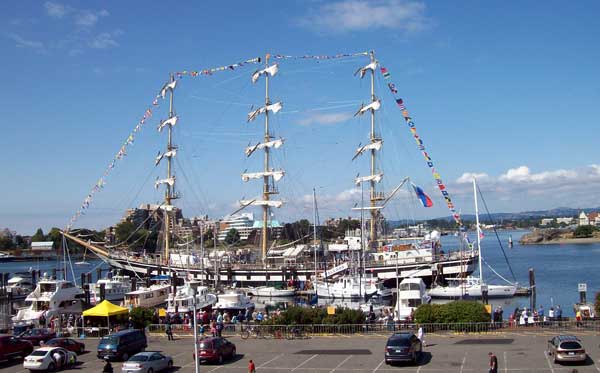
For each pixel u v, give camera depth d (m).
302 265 127.94
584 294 81.38
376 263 121.88
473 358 43.56
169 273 128.75
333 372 41.44
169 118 146.38
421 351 46.00
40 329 59.72
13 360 49.62
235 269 129.00
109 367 40.53
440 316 57.72
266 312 87.81
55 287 92.00
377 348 49.59
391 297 103.44
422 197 111.62
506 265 194.88
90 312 64.31
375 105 142.12
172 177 146.00
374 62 143.38
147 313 67.19
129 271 145.38
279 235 188.38
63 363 45.84
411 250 125.12
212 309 89.69
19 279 139.50
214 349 45.62
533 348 46.34
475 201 110.69
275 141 140.12
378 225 141.50
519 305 97.62
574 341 40.88
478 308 57.56
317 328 58.88
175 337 59.69
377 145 141.75
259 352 50.03
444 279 121.19
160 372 43.09
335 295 105.19
